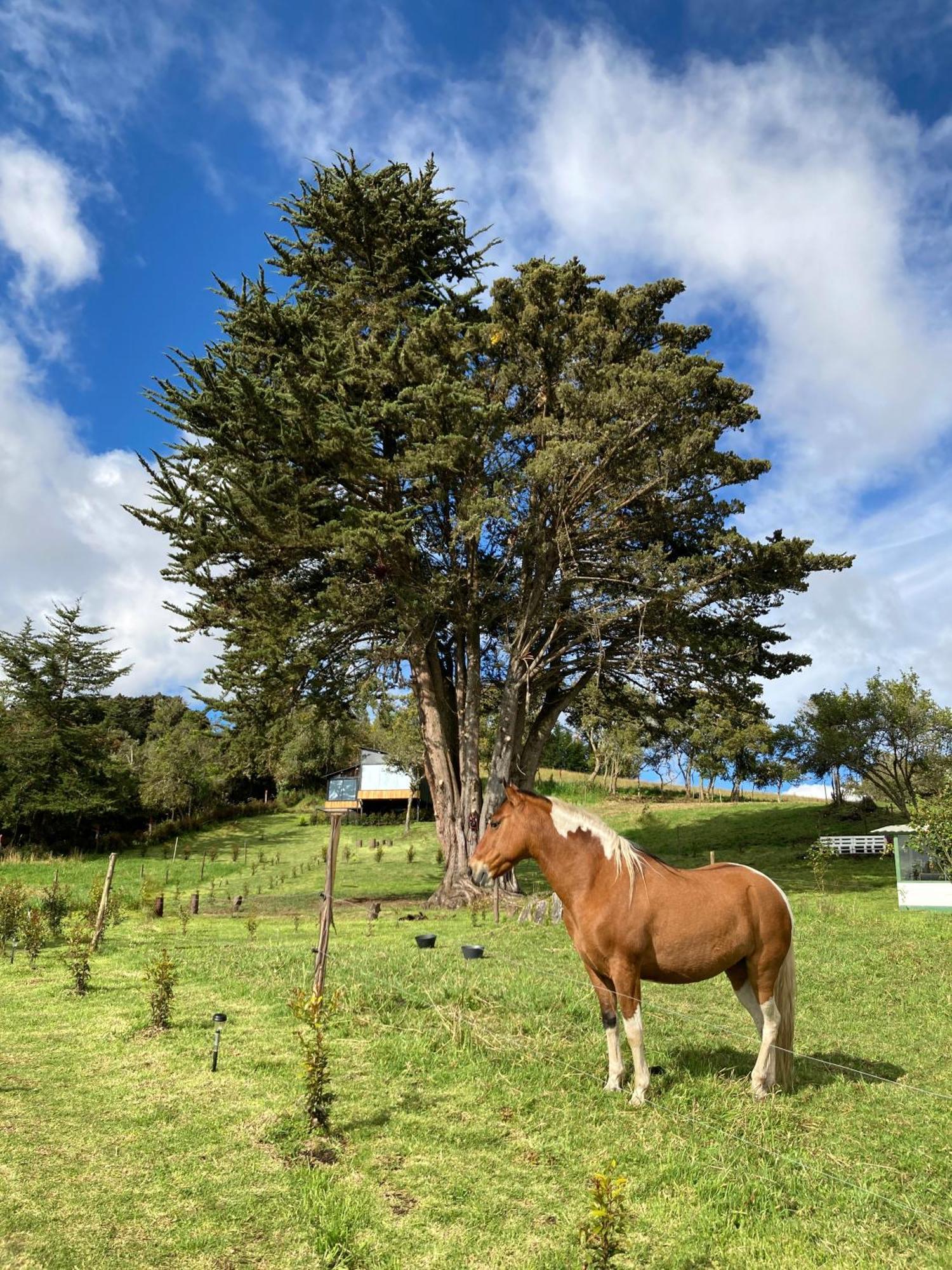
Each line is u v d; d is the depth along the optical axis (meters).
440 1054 8.27
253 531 23.77
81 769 50.75
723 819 48.38
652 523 26.64
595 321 24.11
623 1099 7.21
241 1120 6.61
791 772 41.91
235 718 26.36
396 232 28.44
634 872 7.54
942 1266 4.72
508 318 24.03
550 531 26.38
